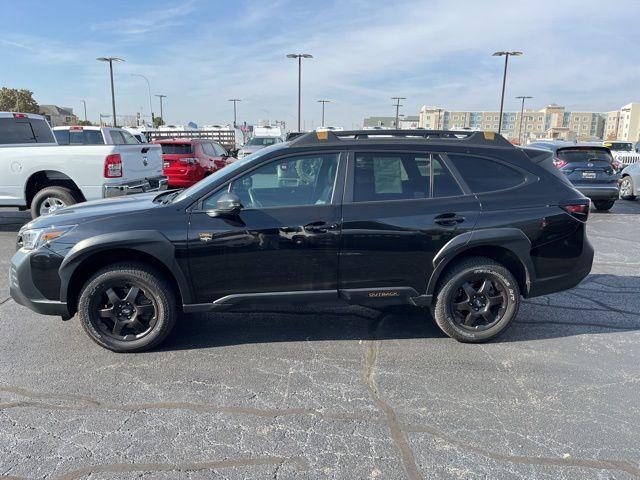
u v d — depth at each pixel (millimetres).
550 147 12172
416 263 4094
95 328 3994
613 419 3172
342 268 4043
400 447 2867
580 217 4277
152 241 3846
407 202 4082
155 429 3020
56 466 2674
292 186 4074
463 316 4289
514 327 4684
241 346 4223
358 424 3090
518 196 4211
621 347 4258
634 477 2627
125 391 3465
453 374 3750
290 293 4062
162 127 34125
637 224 10492
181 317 4867
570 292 5746
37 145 8969
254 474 2629
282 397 3404
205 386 3543
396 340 4371
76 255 3844
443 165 4195
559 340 4391
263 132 29453
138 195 4977
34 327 4582
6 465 2678
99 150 8125
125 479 2578
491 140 4391
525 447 2875
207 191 4000
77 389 3486
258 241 3930
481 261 4191
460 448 2861
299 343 4289
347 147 4129
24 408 3236
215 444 2879
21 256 3975
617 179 11648
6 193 8367
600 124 142875
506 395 3455
